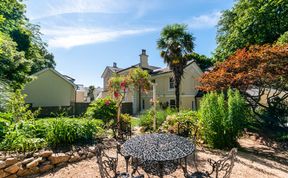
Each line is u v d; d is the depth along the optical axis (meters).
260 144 9.67
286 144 9.29
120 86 9.42
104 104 10.23
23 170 4.39
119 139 7.15
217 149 7.27
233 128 7.59
